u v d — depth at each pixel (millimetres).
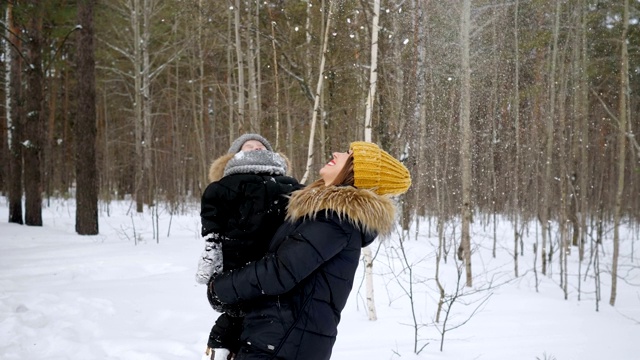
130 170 30594
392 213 2002
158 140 28016
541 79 12453
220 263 2105
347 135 11648
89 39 11570
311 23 10664
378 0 5406
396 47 8188
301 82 10320
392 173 2078
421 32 9352
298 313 1861
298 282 1834
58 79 26000
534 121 12453
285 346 1849
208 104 23391
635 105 14773
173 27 19109
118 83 27734
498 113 14914
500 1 11320
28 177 12852
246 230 2020
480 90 13703
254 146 2508
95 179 11617
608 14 10516
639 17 10086
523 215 12438
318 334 1867
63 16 13008
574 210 13875
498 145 16578
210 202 2111
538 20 12062
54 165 26000
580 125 11930
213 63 17109
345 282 1914
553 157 13125
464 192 7938
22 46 14055
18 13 12211
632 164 15766
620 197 7414
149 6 20547
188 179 31078
